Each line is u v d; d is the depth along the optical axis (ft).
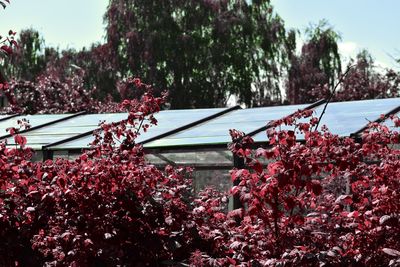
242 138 20.16
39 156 45.62
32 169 23.26
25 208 22.82
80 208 22.61
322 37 123.54
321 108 44.62
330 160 19.62
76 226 22.35
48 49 142.41
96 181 22.72
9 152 23.09
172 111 51.08
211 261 20.13
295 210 28.07
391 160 21.22
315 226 21.34
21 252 22.58
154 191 23.93
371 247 19.45
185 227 23.49
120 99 124.06
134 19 126.41
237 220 26.40
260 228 20.86
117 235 22.88
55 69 132.87
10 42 27.04
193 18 127.54
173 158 41.50
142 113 25.43
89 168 22.84
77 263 21.97
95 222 22.50
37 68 140.67
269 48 127.13
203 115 47.96
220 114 48.19
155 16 126.21
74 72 123.85
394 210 19.69
